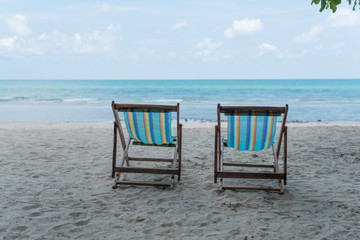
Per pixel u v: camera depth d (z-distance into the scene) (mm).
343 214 3432
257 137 4141
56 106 23078
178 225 3162
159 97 35125
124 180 4555
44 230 3018
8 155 5902
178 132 4156
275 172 4188
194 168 5184
